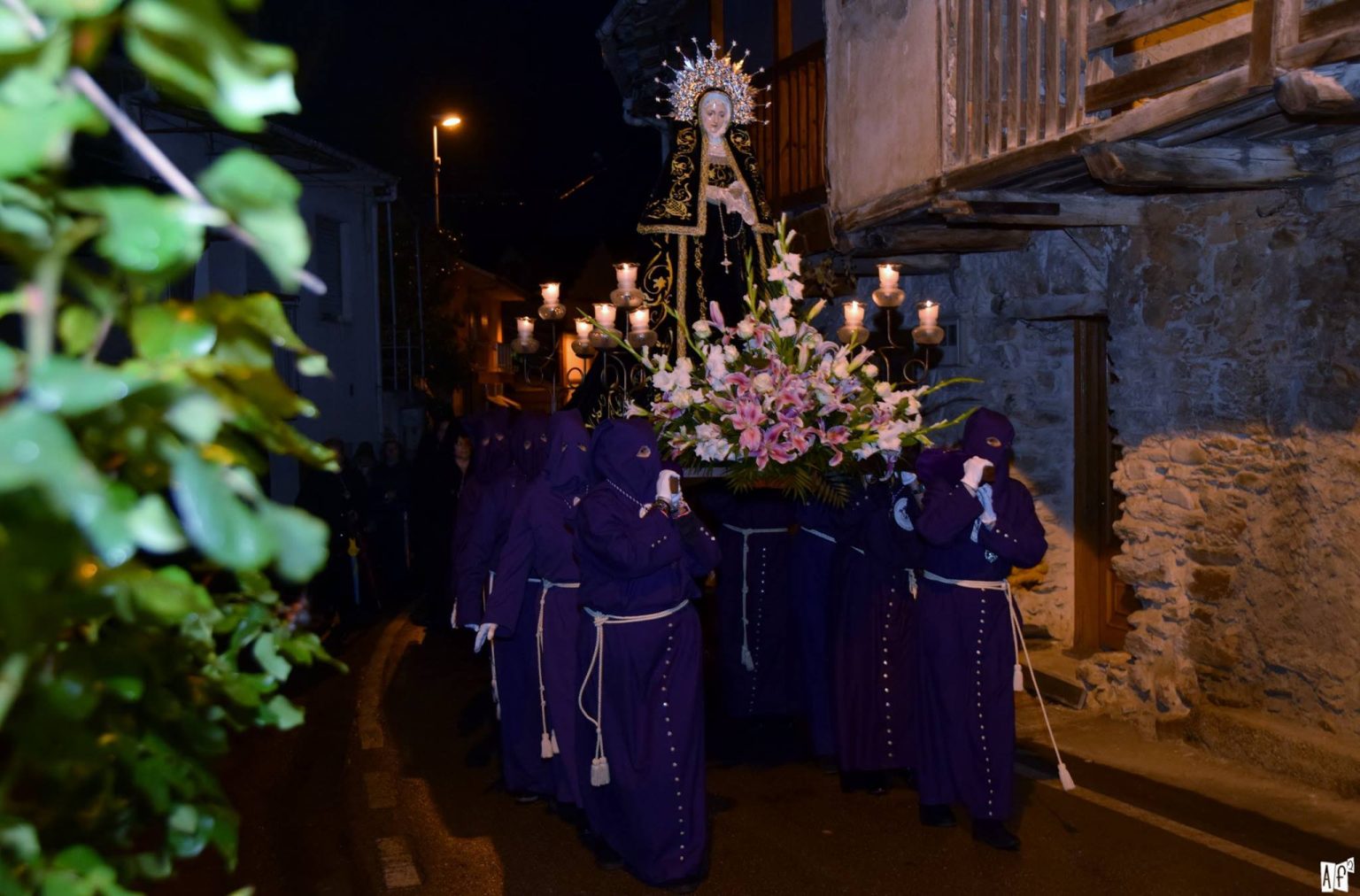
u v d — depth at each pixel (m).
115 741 1.37
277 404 1.29
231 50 1.04
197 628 1.47
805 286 9.88
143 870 1.43
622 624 5.00
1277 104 5.20
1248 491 6.45
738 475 6.14
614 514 4.98
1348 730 5.86
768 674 7.16
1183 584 6.88
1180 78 5.64
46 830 1.38
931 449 5.50
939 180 7.47
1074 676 7.84
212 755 1.49
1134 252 7.24
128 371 1.09
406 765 7.03
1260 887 4.84
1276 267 6.29
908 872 5.08
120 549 1.01
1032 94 6.63
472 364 28.33
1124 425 7.32
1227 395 6.59
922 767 5.52
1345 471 5.86
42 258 1.08
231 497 1.09
